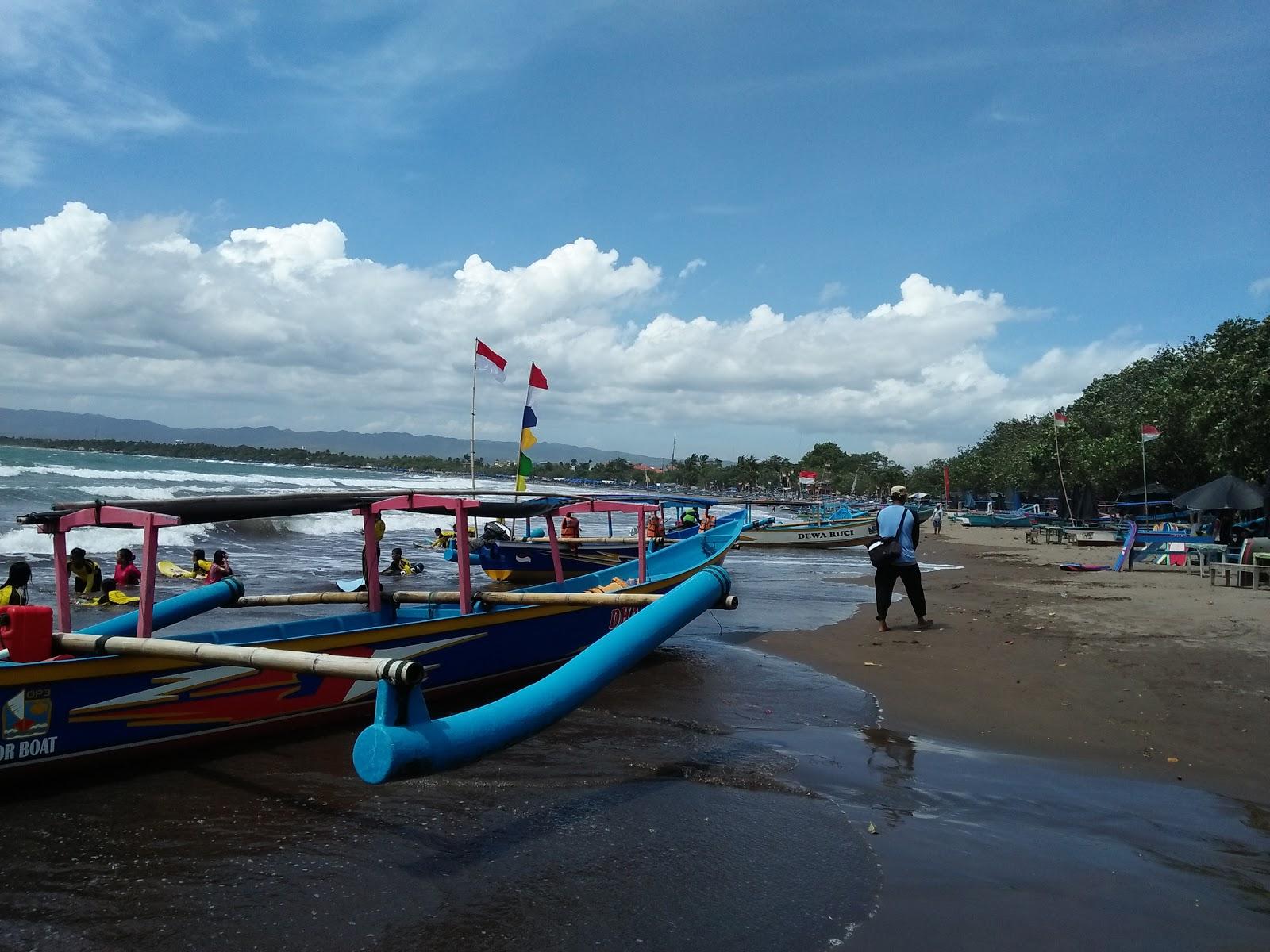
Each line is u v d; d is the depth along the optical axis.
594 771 5.45
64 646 5.36
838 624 11.62
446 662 7.14
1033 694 7.46
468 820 4.66
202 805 4.83
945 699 7.43
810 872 4.04
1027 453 62.56
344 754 5.76
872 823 4.66
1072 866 4.12
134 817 4.65
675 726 6.58
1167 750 5.96
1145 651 9.02
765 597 15.07
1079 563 21.45
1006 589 15.88
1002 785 5.29
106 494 33.56
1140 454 38.28
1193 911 3.69
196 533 24.81
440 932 3.48
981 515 54.22
